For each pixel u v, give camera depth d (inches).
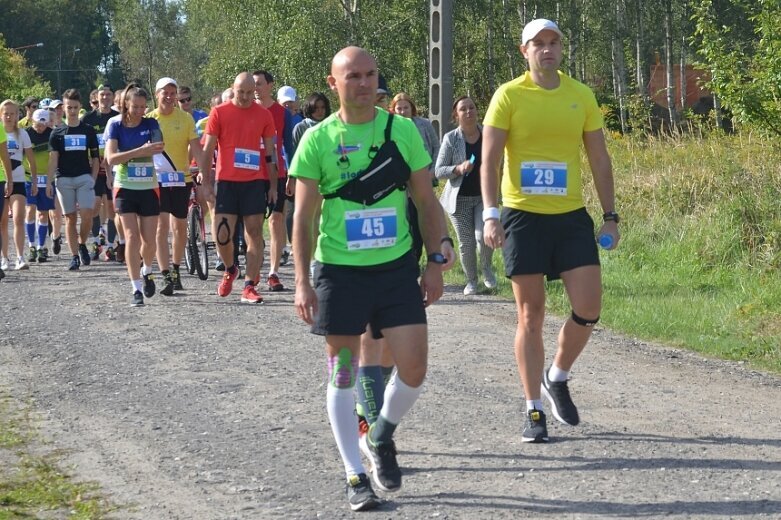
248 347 380.8
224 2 1753.2
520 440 264.2
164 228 505.4
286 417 290.0
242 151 470.9
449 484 231.0
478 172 496.4
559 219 254.4
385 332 211.0
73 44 4399.6
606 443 261.1
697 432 271.7
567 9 1796.3
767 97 659.4
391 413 216.7
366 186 209.5
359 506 214.4
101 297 498.3
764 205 572.4
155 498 226.1
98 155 610.5
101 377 338.6
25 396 315.0
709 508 213.6
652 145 762.8
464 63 1817.2
